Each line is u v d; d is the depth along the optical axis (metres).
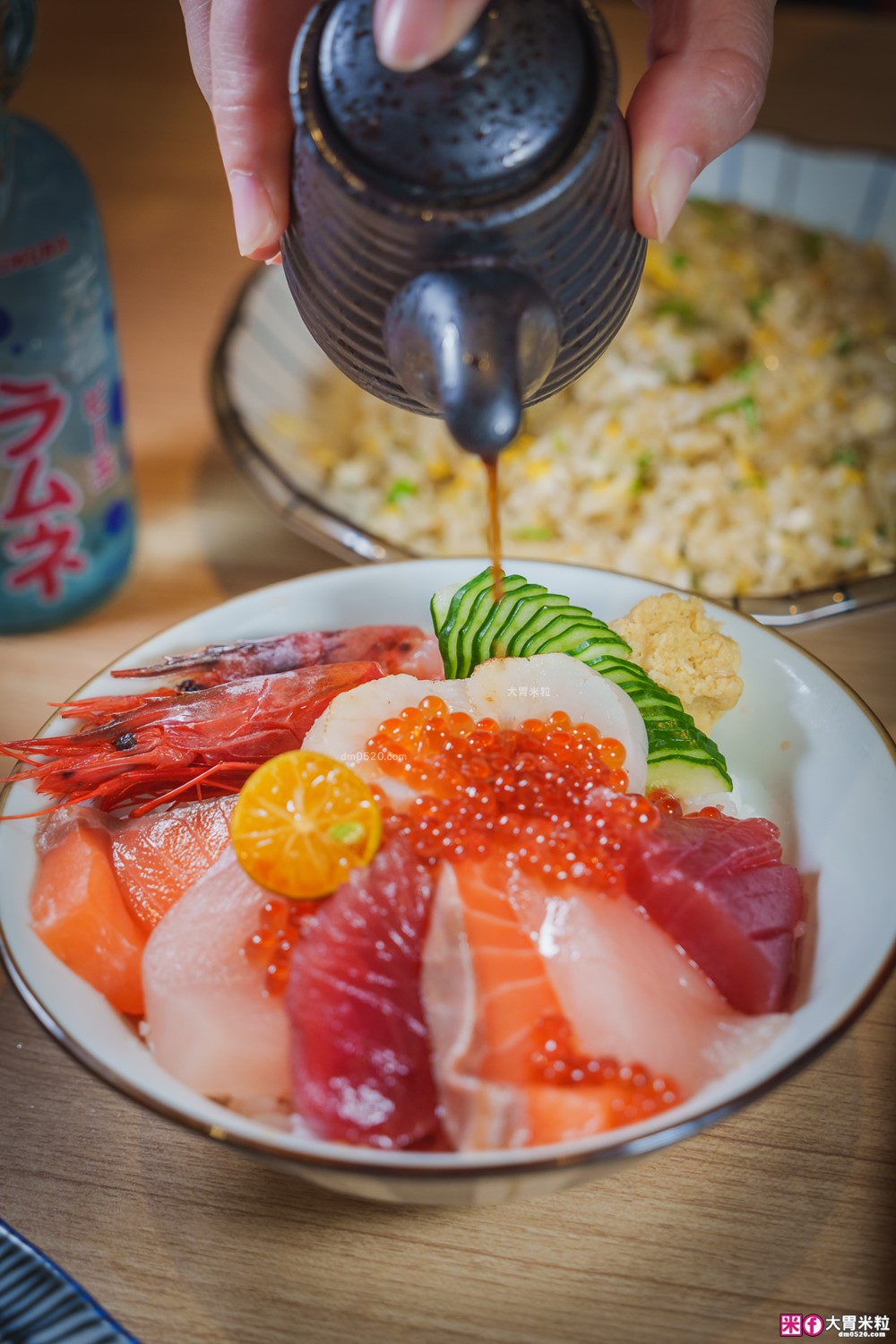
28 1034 0.37
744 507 0.51
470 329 0.28
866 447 0.54
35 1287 0.30
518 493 0.53
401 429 0.55
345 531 0.47
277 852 0.33
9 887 0.34
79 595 0.48
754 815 0.37
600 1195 0.33
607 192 0.30
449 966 0.32
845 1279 0.32
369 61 0.29
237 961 0.32
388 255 0.29
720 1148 0.34
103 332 0.46
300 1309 0.32
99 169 0.69
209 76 0.38
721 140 0.36
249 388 0.53
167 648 0.39
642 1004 0.32
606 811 0.33
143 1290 0.32
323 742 0.35
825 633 0.48
